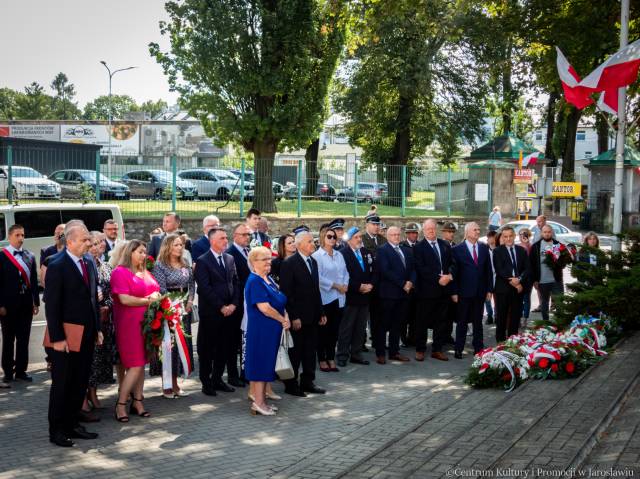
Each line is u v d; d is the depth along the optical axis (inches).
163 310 299.1
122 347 292.7
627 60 531.8
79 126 2486.5
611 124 558.3
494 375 343.9
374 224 472.4
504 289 453.7
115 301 294.0
